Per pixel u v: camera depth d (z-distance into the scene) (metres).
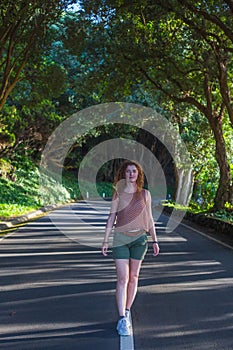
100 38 24.42
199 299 8.59
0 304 8.23
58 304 8.23
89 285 9.74
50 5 21.28
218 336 6.57
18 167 41.72
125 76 25.47
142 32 24.23
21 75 26.89
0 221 23.86
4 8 21.39
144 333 6.69
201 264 12.30
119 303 6.56
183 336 6.57
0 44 22.52
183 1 20.19
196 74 27.02
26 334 6.63
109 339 6.42
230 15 20.98
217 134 26.42
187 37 25.05
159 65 24.92
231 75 26.56
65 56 32.84
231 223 19.20
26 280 10.22
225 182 25.92
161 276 10.70
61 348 6.07
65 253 14.03
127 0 20.97
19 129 38.12
